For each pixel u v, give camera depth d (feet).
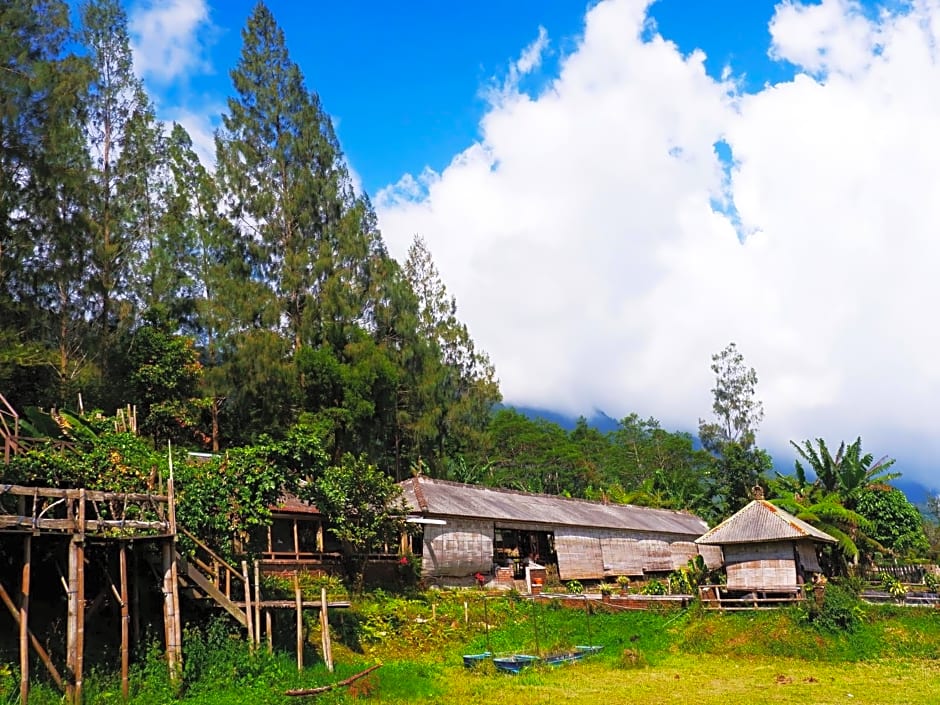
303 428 75.97
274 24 158.51
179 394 121.39
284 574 86.07
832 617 87.51
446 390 172.96
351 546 94.07
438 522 103.30
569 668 75.31
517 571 120.47
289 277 141.49
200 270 142.41
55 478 58.90
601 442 332.80
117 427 73.67
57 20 116.16
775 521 100.99
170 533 55.67
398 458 164.04
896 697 62.39
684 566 128.47
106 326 125.70
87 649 57.31
